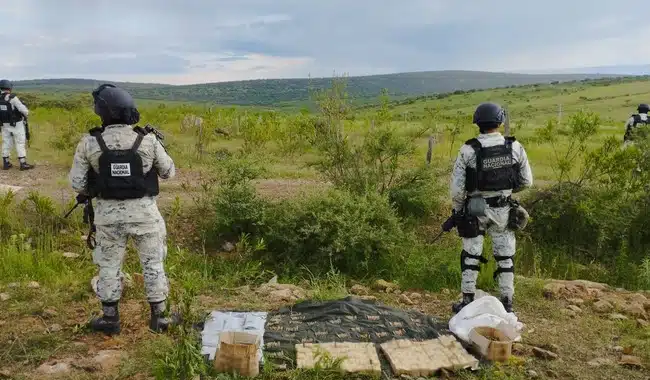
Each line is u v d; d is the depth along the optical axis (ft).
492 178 16.06
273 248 27.89
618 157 30.07
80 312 16.71
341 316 16.37
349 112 32.40
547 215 30.60
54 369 13.20
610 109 212.23
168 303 13.28
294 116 50.57
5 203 27.27
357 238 25.81
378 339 15.23
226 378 12.73
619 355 15.33
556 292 20.75
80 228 27.78
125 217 14.39
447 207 33.01
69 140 46.65
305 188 34.94
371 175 31.58
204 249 27.07
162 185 35.42
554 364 14.57
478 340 14.64
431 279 23.88
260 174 30.81
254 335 14.05
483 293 17.71
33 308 16.78
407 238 27.63
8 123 39.04
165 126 63.82
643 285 26.32
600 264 29.17
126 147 14.11
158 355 13.61
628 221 29.86
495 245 17.16
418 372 13.55
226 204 27.96
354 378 13.32
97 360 13.62
